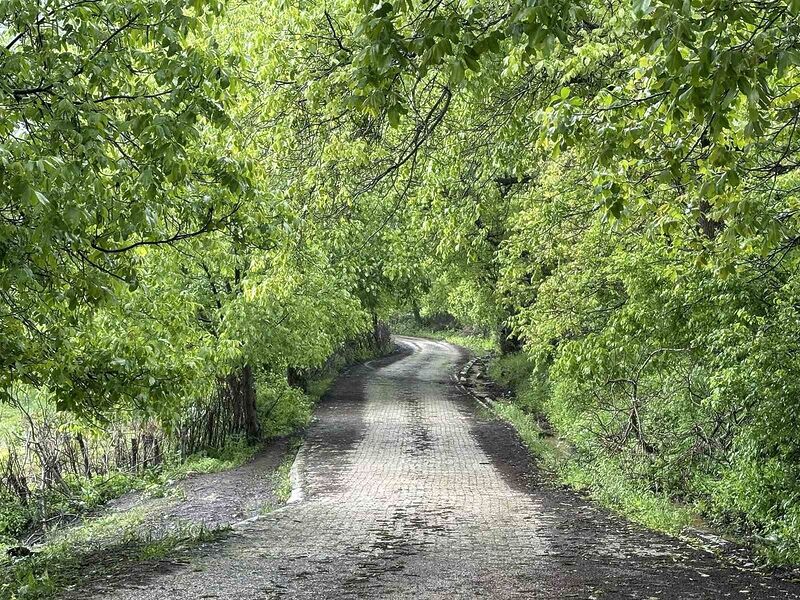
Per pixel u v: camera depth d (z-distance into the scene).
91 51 6.83
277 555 8.56
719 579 7.46
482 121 11.39
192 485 15.49
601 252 13.45
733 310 8.40
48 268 6.99
